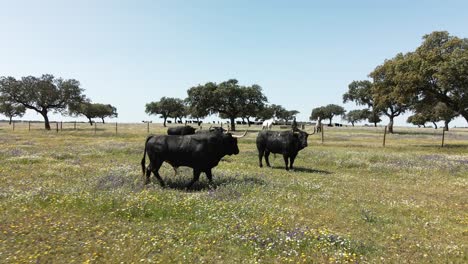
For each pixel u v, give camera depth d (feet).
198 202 34.94
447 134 231.50
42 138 138.31
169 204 33.35
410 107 153.58
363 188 48.21
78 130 216.33
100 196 35.60
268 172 60.44
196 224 28.76
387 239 27.48
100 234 25.66
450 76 111.24
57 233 25.72
